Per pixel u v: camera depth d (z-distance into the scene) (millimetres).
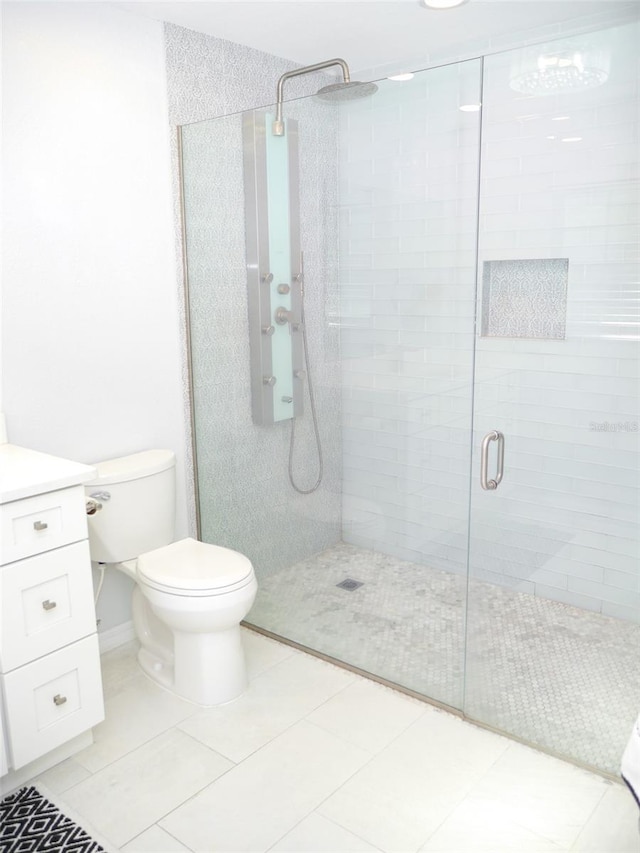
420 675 2369
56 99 2229
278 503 2689
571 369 2131
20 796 1858
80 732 1964
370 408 2477
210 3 2340
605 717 2016
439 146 2227
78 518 1893
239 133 2553
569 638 2148
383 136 2328
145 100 2492
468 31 2658
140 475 2402
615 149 2100
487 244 2230
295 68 3016
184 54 2588
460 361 2293
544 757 1984
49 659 1859
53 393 2348
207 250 2664
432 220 2279
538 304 2162
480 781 1889
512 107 2211
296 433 2631
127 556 2430
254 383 2613
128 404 2590
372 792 1853
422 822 1744
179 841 1702
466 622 2312
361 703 2260
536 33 2643
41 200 2229
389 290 2395
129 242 2508
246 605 2225
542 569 2189
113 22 2357
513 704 2146
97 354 2459
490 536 2268
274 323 2602
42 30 2170
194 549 2449
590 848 1656
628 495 2047
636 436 2010
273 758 1994
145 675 2445
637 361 2029
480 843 1675
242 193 2559
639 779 1234
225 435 2777
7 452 2094
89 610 1946
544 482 2186
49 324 2303
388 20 2535
